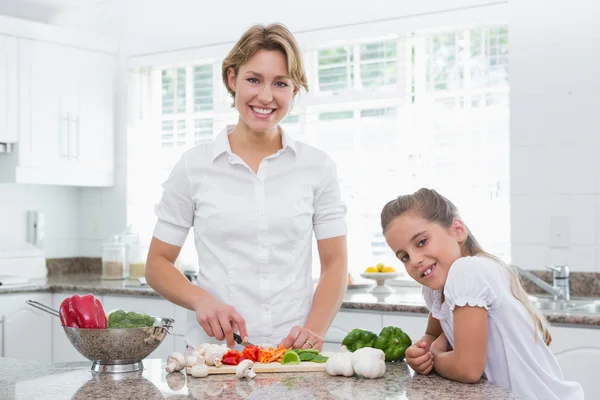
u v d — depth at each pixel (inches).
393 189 148.8
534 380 59.4
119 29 177.9
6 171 157.6
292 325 79.7
